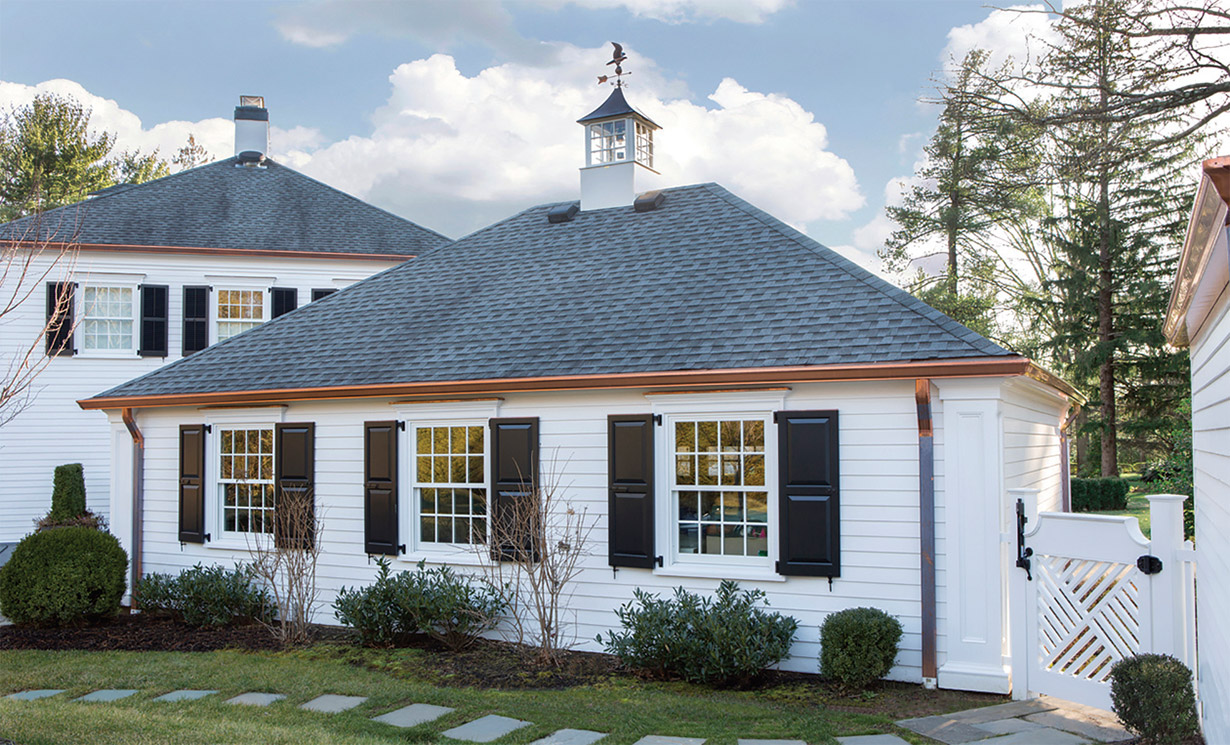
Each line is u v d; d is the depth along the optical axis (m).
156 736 6.31
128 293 19.03
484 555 10.23
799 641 8.59
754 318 9.60
